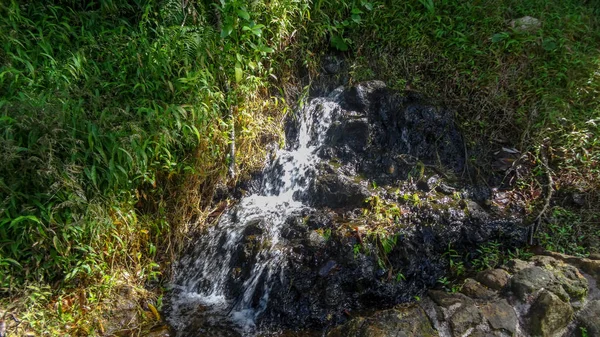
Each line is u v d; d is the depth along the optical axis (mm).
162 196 3809
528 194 3857
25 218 3068
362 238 3457
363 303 3307
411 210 3699
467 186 3922
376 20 4938
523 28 4863
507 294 3043
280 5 4512
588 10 5492
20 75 3668
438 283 3387
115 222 3467
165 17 4352
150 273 3588
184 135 3727
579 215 3662
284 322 3244
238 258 3635
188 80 3826
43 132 3266
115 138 3467
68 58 3895
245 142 4289
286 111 4516
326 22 4832
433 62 4676
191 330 3240
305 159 4262
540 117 4211
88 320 3152
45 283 3195
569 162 3936
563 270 3156
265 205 4062
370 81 4594
